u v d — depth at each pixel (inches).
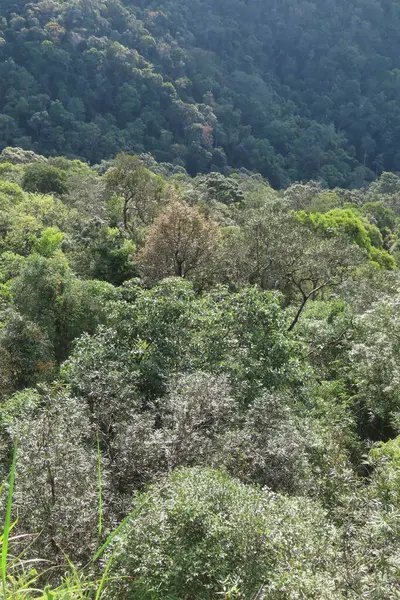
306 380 422.9
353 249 720.3
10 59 3567.9
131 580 173.2
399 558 167.8
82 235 1000.2
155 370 374.9
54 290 641.6
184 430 268.8
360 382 456.4
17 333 540.1
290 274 723.4
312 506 215.3
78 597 130.3
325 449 298.5
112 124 3686.0
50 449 222.8
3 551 99.6
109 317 435.2
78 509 206.1
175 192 1208.8
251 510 184.4
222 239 884.0
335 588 161.0
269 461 263.7
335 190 2704.2
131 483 252.5
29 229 916.0
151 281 807.1
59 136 3292.3
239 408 345.1
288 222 821.9
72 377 358.9
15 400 381.1
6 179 1483.8
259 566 169.0
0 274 691.4
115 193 1151.0
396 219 2075.5
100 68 3838.6
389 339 443.2
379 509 204.4
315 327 617.0
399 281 815.1
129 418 300.2
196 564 169.0
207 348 408.2
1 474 257.1
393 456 278.1
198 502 185.3
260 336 414.0
